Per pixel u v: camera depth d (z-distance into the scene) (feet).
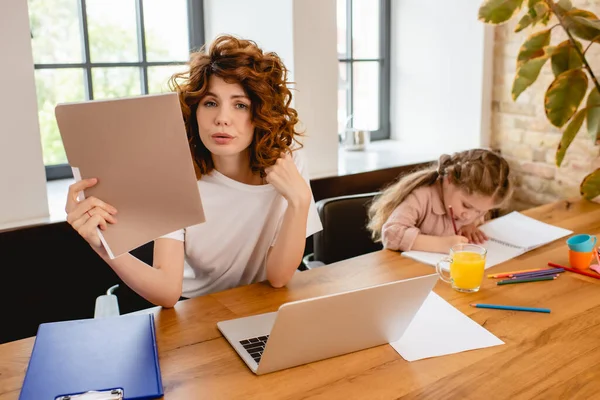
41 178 6.63
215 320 4.14
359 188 8.78
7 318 6.52
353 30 10.66
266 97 4.57
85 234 3.68
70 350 3.52
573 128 7.45
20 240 6.39
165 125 3.47
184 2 9.16
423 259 5.37
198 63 4.56
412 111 11.05
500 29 9.51
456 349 3.72
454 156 6.21
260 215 5.14
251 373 3.43
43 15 8.02
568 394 3.21
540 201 9.46
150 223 3.76
